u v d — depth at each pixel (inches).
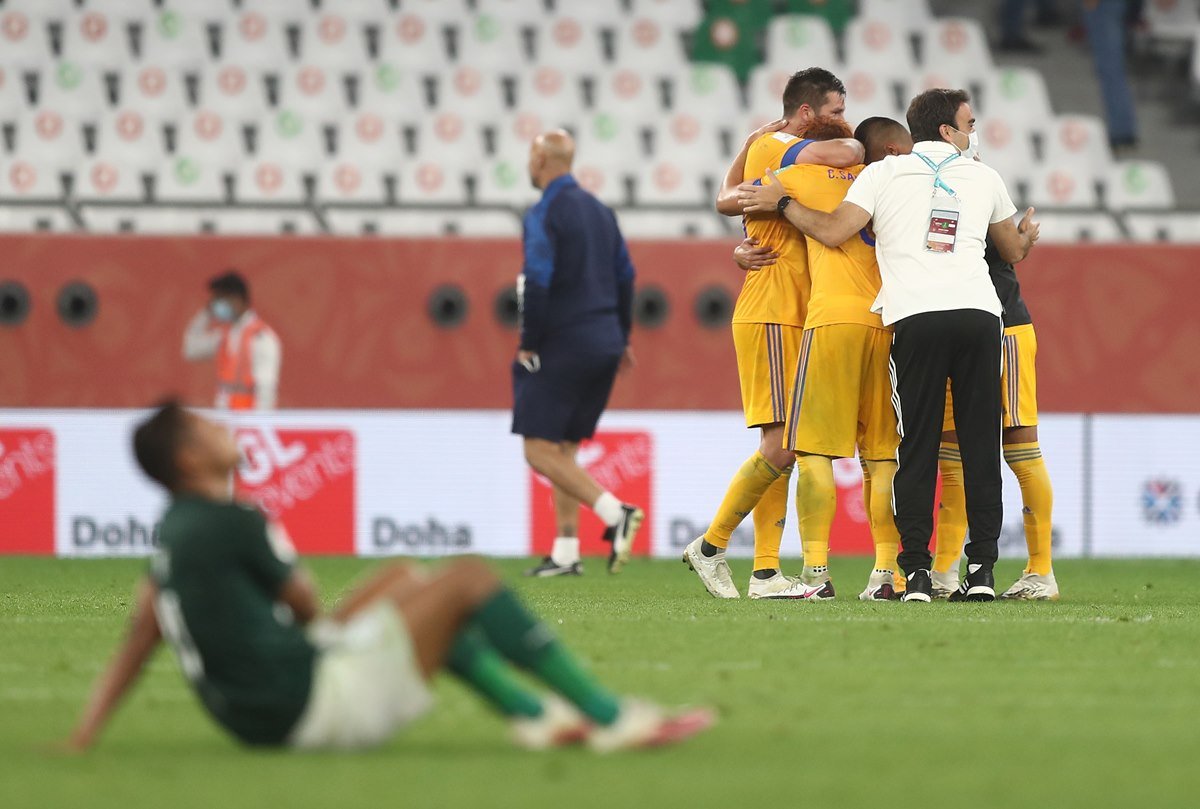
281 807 472.1
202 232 1999.3
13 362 1926.7
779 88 2591.0
